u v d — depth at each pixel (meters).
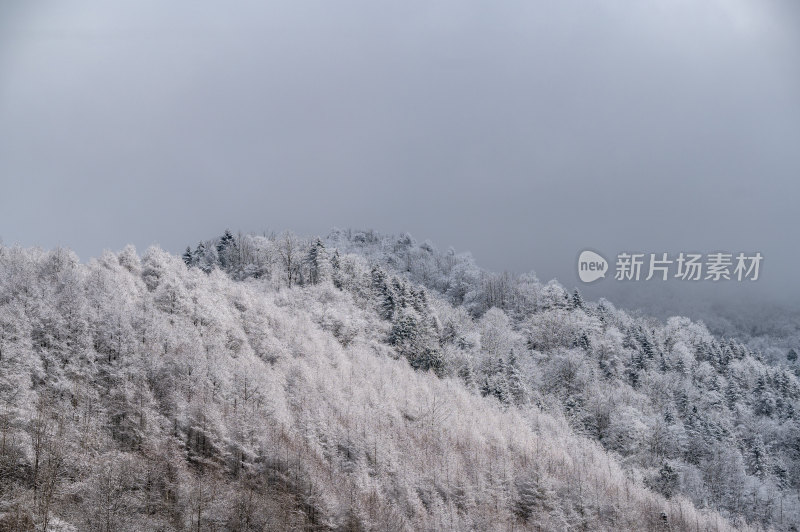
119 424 73.19
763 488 113.88
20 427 64.75
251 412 78.25
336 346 113.00
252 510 66.25
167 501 64.75
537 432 114.62
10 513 55.62
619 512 89.38
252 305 110.31
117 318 84.06
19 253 94.75
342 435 83.94
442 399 107.19
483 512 80.19
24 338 75.12
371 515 72.06
